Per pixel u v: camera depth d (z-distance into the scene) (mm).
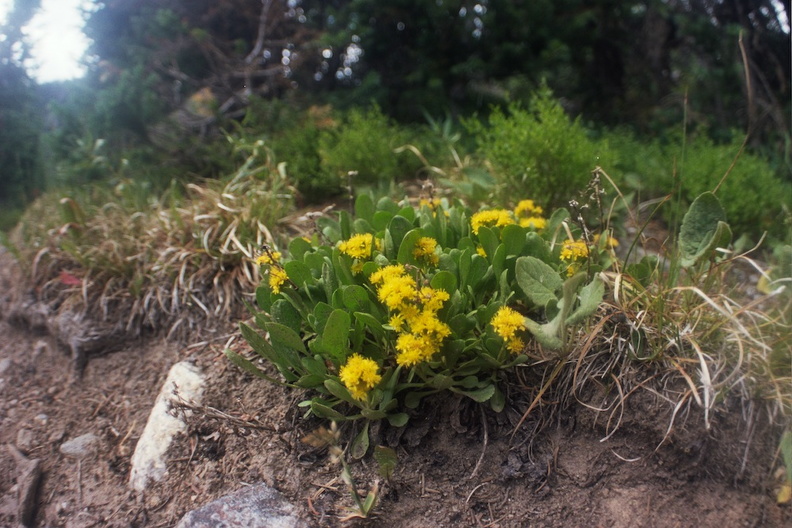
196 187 620
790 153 829
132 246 555
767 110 889
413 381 365
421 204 454
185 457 382
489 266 392
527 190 562
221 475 367
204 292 515
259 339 365
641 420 351
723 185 606
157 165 723
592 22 1050
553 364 371
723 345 366
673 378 356
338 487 347
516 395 370
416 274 343
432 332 321
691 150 704
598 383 363
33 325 551
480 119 881
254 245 505
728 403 352
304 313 387
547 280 351
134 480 381
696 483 342
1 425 463
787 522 326
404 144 723
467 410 365
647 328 367
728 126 940
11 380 512
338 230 475
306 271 383
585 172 550
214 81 843
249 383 419
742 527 325
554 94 958
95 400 469
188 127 788
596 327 349
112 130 723
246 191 635
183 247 546
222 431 389
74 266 571
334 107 867
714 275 393
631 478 345
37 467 413
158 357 486
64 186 699
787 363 359
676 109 989
